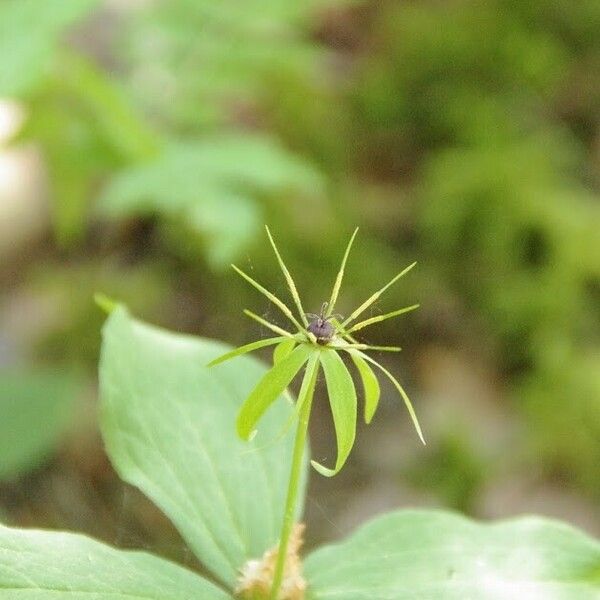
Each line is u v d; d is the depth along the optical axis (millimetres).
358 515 864
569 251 1012
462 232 1050
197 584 415
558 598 423
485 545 435
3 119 978
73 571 396
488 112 1130
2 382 787
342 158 1107
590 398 936
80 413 923
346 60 1205
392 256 1041
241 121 1104
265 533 435
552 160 1101
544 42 1172
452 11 1216
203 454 439
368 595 424
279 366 389
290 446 449
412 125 1148
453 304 1026
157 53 823
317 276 1004
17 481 851
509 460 922
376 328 1000
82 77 687
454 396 959
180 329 983
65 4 646
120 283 1017
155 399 442
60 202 795
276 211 1012
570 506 894
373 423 942
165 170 698
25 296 1032
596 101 1159
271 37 847
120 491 863
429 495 887
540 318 996
